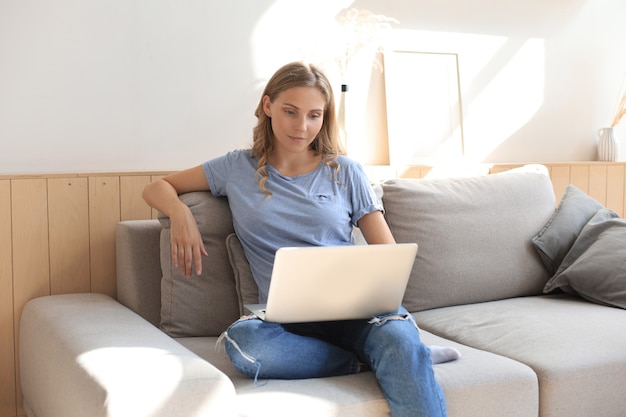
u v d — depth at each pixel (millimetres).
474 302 2523
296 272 1682
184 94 2686
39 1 2438
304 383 1722
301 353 1757
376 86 3047
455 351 1890
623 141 3664
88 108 2531
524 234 2631
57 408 1797
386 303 1813
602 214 2666
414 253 1774
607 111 3631
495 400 1790
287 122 2088
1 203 2314
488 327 2203
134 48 2590
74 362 1662
